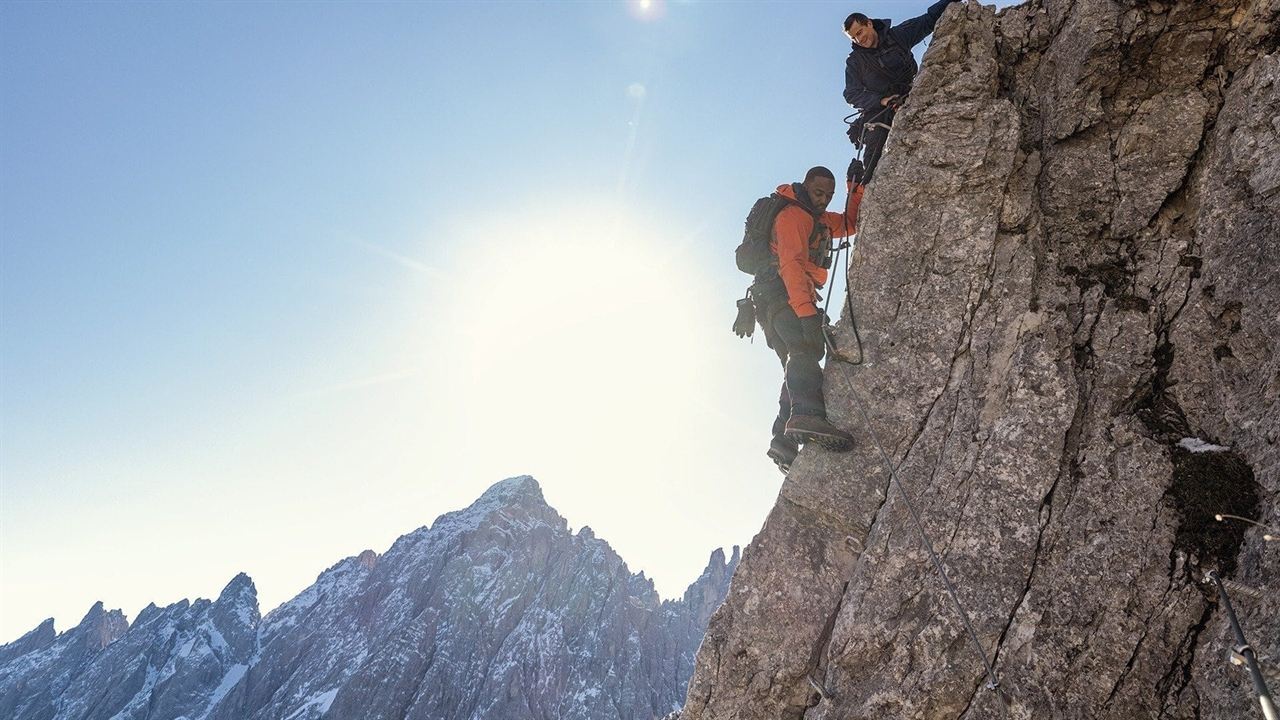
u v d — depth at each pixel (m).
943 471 4.82
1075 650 3.94
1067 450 4.51
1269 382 4.05
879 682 4.33
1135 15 5.36
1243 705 3.30
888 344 5.46
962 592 4.34
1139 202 5.20
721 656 5.08
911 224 5.66
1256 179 4.61
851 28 6.77
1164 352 4.64
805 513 5.30
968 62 5.88
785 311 6.05
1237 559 3.75
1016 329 5.05
